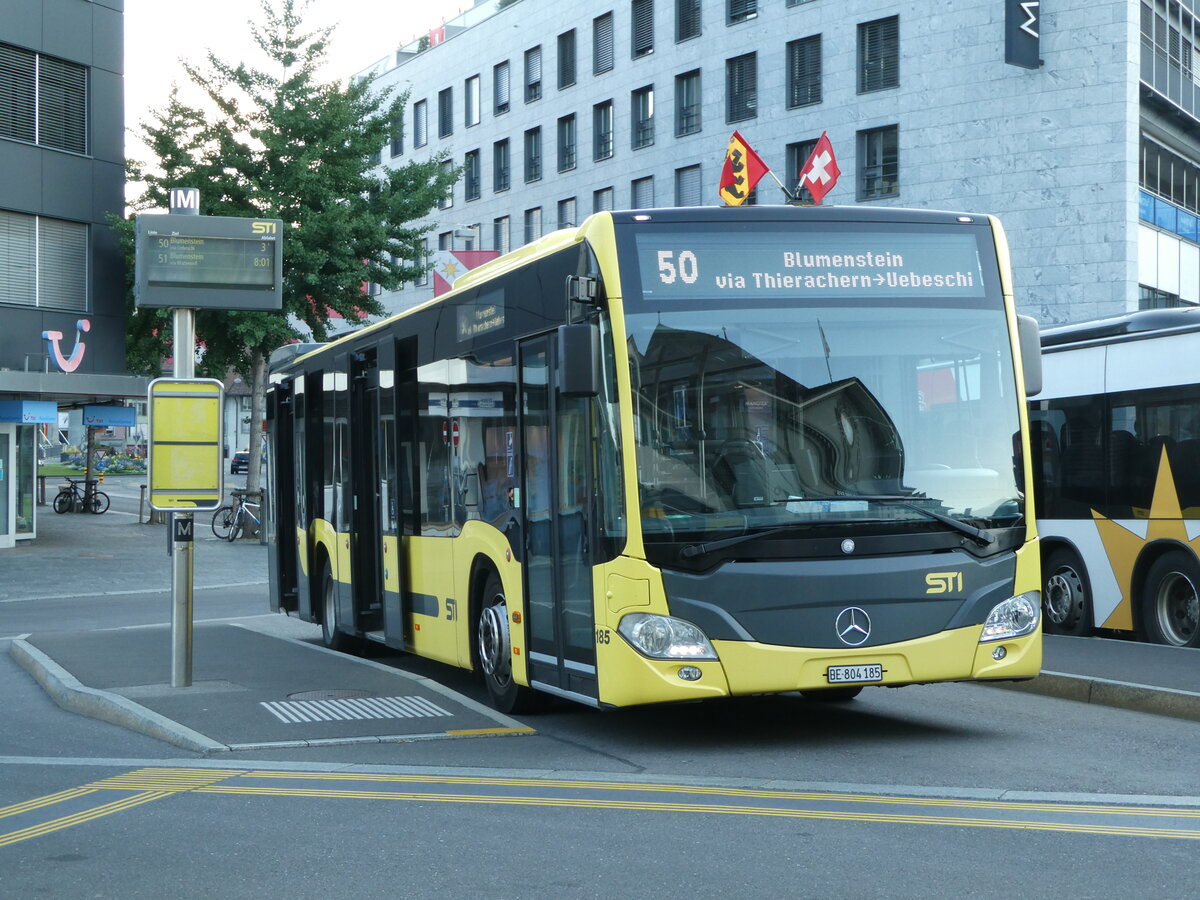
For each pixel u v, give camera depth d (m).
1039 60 37.72
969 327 8.77
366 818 6.81
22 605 22.50
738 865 5.75
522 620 9.55
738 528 8.18
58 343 32.66
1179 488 12.73
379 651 14.62
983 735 9.09
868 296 8.66
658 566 8.12
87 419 37.16
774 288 8.54
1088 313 37.22
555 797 7.23
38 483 53.69
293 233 34.50
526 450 9.50
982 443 8.66
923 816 6.63
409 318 12.05
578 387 8.19
